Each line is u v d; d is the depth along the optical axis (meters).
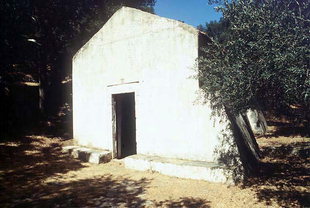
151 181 7.48
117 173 8.47
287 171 8.17
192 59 8.01
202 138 7.83
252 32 4.93
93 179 7.89
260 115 14.50
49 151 11.12
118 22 10.23
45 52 16.58
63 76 20.95
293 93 4.49
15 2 12.41
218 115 7.51
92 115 11.24
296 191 6.43
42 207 5.81
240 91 5.12
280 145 10.95
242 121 9.87
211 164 7.44
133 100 13.09
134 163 8.74
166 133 8.62
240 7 5.26
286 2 4.94
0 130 12.55
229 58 5.34
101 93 10.86
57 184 7.42
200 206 5.75
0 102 14.77
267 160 9.50
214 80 5.88
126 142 12.49
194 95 7.96
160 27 8.88
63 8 16.27
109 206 5.86
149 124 9.07
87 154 10.15
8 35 12.31
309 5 4.83
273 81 4.76
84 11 17.38
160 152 8.77
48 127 14.55
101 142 10.82
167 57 8.65
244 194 6.28
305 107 5.46
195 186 6.90
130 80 9.72
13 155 9.95
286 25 4.67
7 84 15.46
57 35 17.47
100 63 10.91
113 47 10.39
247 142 8.98
